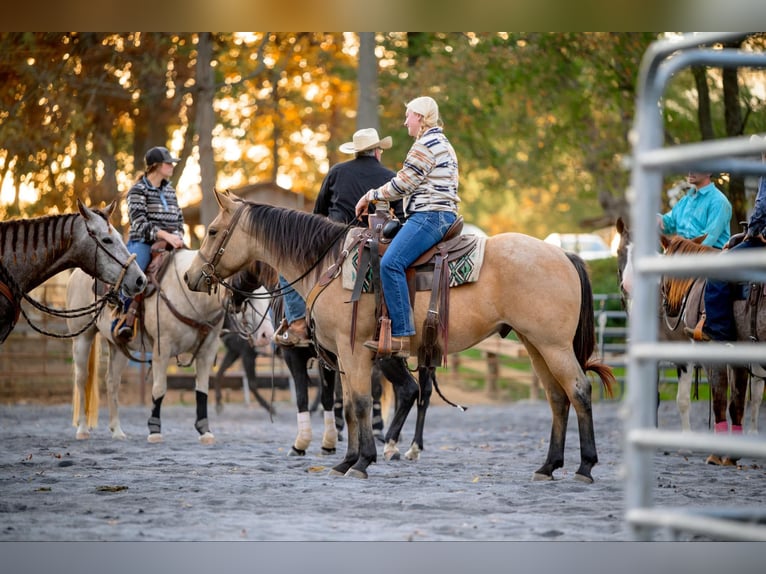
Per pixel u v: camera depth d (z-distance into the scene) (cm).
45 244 1138
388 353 917
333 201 1136
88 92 2850
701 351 417
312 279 998
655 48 422
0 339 1097
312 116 4066
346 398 1014
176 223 1393
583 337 934
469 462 1166
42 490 889
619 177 3341
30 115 2814
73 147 2927
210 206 2945
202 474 1012
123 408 2309
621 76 2956
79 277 1467
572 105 3262
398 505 806
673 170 441
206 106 2948
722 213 1223
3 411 2141
